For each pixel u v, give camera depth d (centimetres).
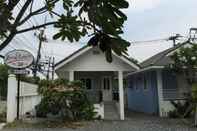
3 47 225
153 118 1859
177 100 1988
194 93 1545
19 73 1464
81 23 254
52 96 1533
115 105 2053
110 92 2286
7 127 1328
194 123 1522
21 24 229
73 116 1611
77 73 2241
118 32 246
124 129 1354
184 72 1784
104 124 1522
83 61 1845
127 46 251
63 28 295
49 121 1500
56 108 1548
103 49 253
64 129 1329
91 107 1694
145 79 2345
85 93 1662
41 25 254
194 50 1748
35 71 3139
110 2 235
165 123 1581
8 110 1444
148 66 2019
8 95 1452
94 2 237
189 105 1773
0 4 224
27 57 1468
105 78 2295
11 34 228
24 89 1705
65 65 1823
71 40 299
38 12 248
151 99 2203
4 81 2706
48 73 3891
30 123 1432
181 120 1703
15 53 1455
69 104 1588
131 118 1862
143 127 1427
